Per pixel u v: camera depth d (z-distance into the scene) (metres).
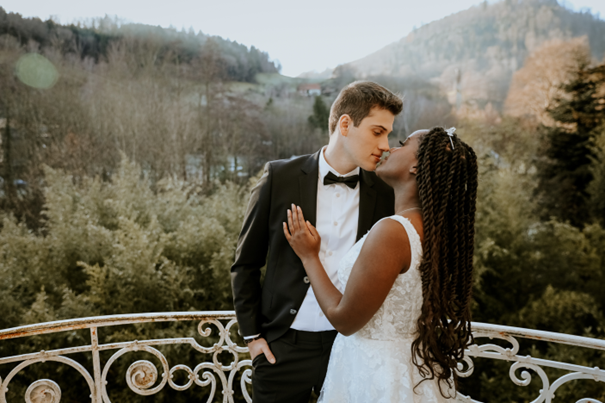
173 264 4.61
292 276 1.38
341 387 1.15
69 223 5.27
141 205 5.67
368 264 0.96
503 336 1.50
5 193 6.50
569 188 8.30
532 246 6.81
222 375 1.71
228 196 6.12
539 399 1.45
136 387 1.66
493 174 6.93
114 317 1.58
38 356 1.53
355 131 1.31
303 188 1.40
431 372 1.05
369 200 1.41
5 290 4.81
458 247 1.07
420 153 1.04
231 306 4.93
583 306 5.82
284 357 1.37
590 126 8.30
